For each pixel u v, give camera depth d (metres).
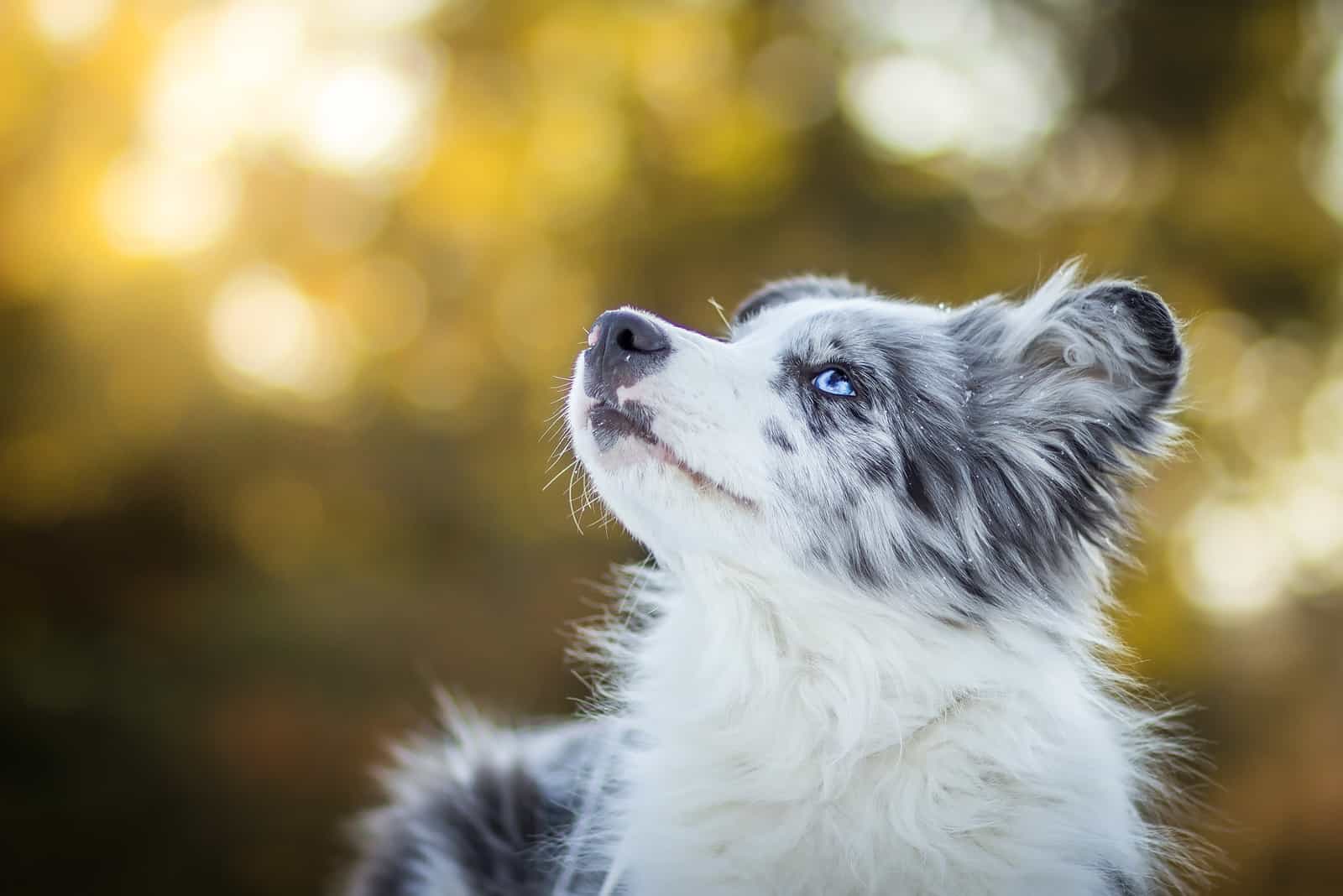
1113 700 3.29
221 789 8.19
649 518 2.97
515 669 9.92
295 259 10.92
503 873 3.48
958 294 10.26
